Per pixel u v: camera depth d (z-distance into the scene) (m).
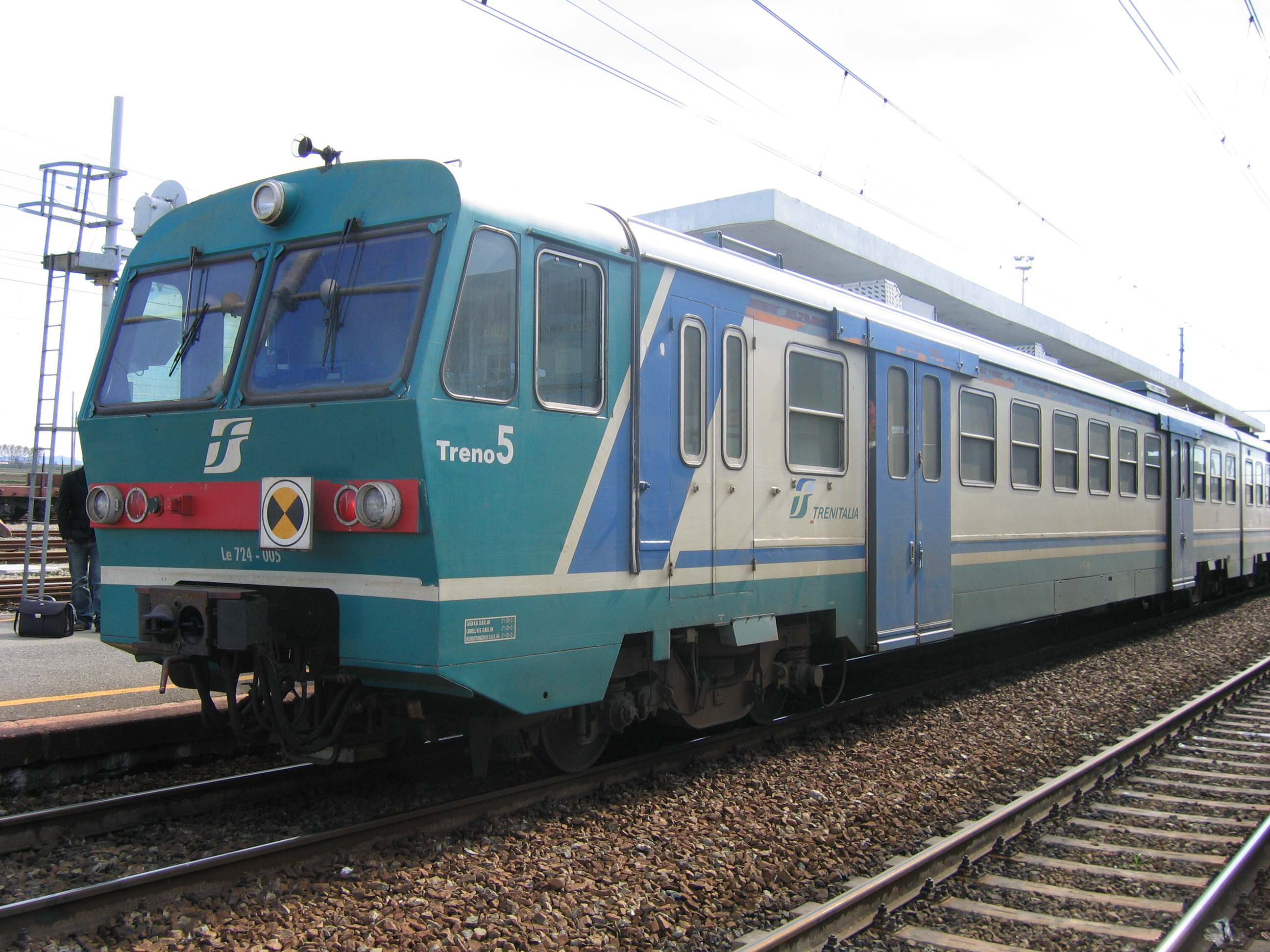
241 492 5.13
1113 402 12.70
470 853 4.73
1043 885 4.65
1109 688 9.67
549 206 5.32
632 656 5.96
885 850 5.09
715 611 6.27
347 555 4.81
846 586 7.55
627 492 5.64
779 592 6.84
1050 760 6.98
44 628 9.77
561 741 5.96
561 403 5.25
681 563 6.01
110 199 12.72
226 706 6.49
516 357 5.00
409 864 4.56
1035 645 12.76
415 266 4.80
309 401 4.88
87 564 10.49
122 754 6.08
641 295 5.75
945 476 8.80
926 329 8.82
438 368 4.61
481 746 5.23
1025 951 3.95
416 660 4.60
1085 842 5.30
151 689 7.39
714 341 6.32
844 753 6.99
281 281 5.26
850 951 3.94
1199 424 16.19
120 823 5.02
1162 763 7.02
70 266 10.06
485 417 4.81
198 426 5.26
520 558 4.98
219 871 4.24
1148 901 4.46
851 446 7.64
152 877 4.04
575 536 5.29
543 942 3.85
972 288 19.42
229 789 5.42
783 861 4.83
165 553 5.50
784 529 6.89
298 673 5.05
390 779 6.01
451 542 4.63
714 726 7.21
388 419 4.58
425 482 4.53
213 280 5.58
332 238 5.14
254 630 4.83
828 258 16.30
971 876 4.73
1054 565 11.03
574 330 5.35
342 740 5.22
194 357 5.51
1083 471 11.81
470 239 4.81
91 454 5.76
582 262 5.43
